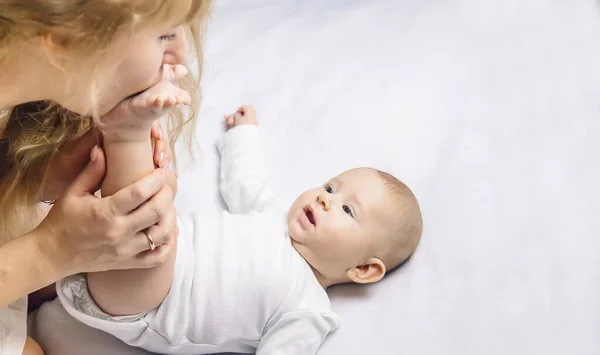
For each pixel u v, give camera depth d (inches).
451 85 51.7
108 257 29.2
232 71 53.1
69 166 32.0
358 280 39.9
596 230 41.1
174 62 27.5
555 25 56.4
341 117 49.4
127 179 28.9
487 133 47.6
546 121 48.2
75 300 33.4
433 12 58.6
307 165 46.6
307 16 58.9
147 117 26.9
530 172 44.7
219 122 49.6
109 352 36.1
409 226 40.5
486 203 42.9
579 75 51.6
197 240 37.0
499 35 56.0
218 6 58.6
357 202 40.5
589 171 44.5
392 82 52.0
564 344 36.4
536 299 38.3
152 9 23.1
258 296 36.7
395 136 48.1
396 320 38.2
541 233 41.1
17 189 32.7
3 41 23.2
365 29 57.3
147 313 34.4
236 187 44.4
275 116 49.9
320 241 39.6
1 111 30.0
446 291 39.1
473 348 36.6
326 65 53.7
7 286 29.2
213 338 36.4
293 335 36.7
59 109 29.8
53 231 28.7
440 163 46.0
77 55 23.5
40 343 36.2
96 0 22.0
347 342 37.6
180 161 45.0
